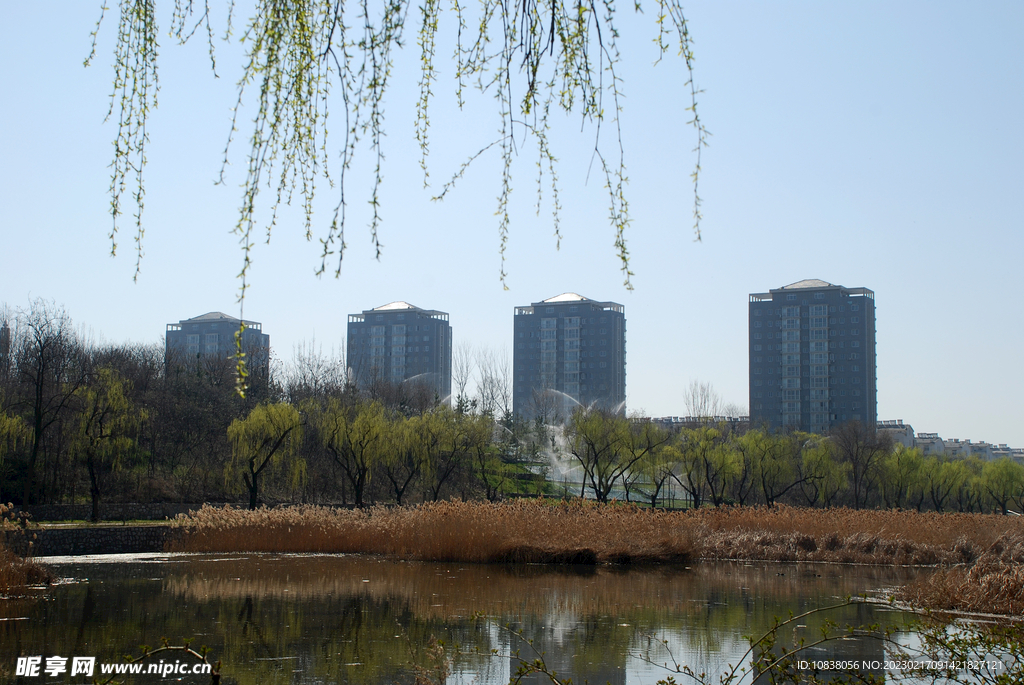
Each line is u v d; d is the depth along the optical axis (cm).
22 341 4138
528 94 334
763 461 4597
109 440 3047
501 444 4559
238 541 2277
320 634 1077
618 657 954
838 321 9525
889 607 1322
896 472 5159
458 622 1177
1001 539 1992
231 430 3241
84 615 1202
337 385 5466
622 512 2328
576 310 10481
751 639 587
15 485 3027
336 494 4225
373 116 320
